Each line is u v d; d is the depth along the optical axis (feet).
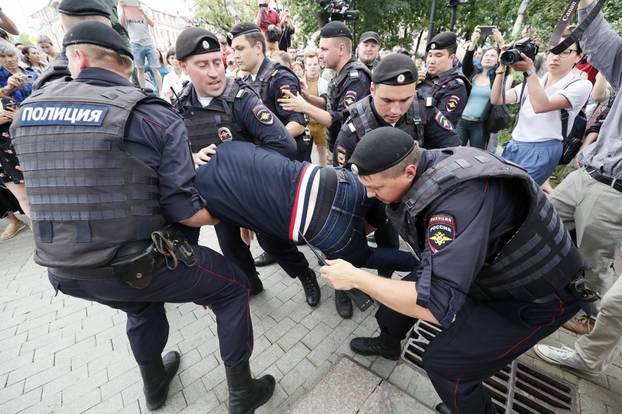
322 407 5.15
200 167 4.72
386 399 5.22
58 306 7.64
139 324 4.78
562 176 12.21
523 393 5.32
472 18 34.91
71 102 3.51
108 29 3.85
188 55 5.05
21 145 3.53
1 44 9.46
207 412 5.24
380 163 3.26
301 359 6.08
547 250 3.49
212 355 6.23
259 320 7.01
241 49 7.37
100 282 3.82
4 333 6.89
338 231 4.55
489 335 3.88
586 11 5.55
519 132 8.10
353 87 7.64
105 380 5.80
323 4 12.40
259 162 4.50
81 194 3.43
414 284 3.24
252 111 5.61
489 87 11.37
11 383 5.81
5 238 10.94
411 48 39.65
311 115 7.30
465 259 2.99
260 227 4.68
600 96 9.52
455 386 4.10
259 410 5.25
